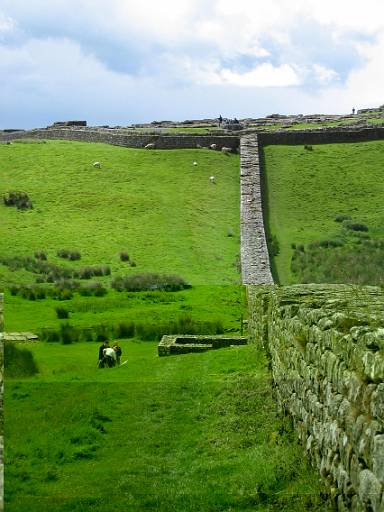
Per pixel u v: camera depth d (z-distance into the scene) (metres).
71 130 97.81
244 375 18.09
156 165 77.19
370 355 7.63
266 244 52.28
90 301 38.25
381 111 116.38
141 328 31.41
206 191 69.31
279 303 14.95
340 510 8.47
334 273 45.75
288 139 81.12
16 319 32.66
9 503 10.31
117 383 18.62
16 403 16.59
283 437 12.12
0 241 52.84
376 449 7.14
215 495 10.10
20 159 78.12
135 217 60.97
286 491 9.79
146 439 13.42
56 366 23.00
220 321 33.09
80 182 70.31
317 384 10.15
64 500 10.36
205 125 107.31
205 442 13.05
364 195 67.00
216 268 48.66
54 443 13.18
